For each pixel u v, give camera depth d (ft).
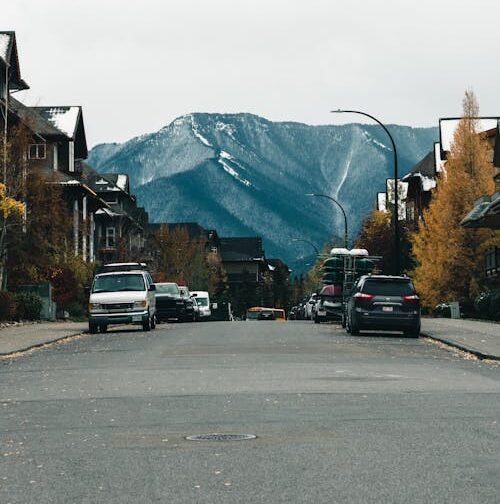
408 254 392.68
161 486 40.63
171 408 68.69
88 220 404.36
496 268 285.84
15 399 76.59
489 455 47.70
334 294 253.65
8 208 214.69
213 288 619.26
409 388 81.76
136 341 163.73
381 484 40.57
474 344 141.59
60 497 38.68
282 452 48.93
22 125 252.83
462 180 307.99
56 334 180.24
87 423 61.46
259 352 131.44
